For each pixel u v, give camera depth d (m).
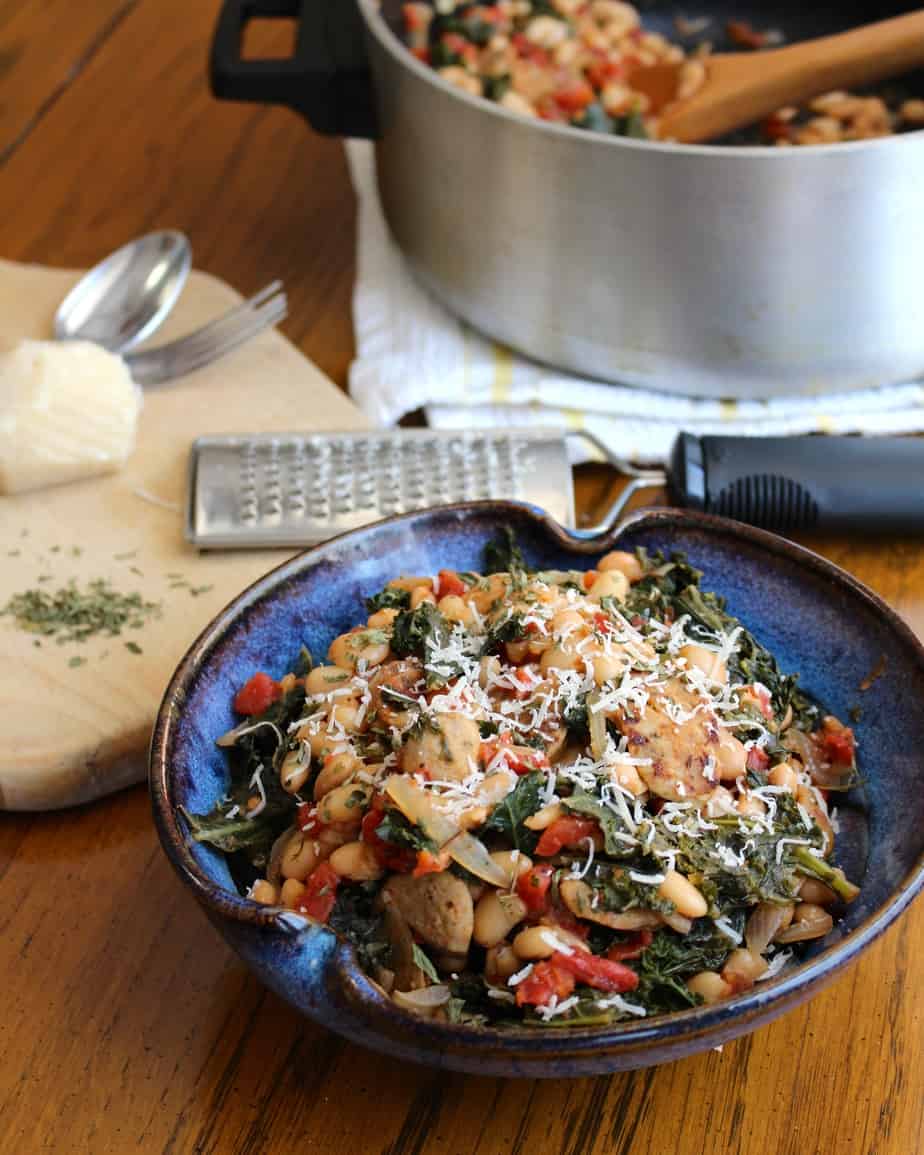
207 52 0.80
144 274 0.62
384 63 0.55
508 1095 0.37
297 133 0.75
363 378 0.59
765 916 0.36
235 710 0.41
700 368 0.55
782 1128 0.36
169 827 0.35
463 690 0.37
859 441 0.51
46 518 0.53
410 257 0.60
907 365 0.56
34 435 0.52
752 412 0.58
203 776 0.39
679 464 0.51
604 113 0.61
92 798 0.45
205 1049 0.38
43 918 0.41
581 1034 0.31
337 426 0.56
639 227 0.52
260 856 0.38
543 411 0.58
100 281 0.62
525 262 0.55
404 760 0.36
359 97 0.58
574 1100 0.37
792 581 0.43
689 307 0.53
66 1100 0.37
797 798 0.39
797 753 0.40
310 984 0.33
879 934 0.33
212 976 0.40
